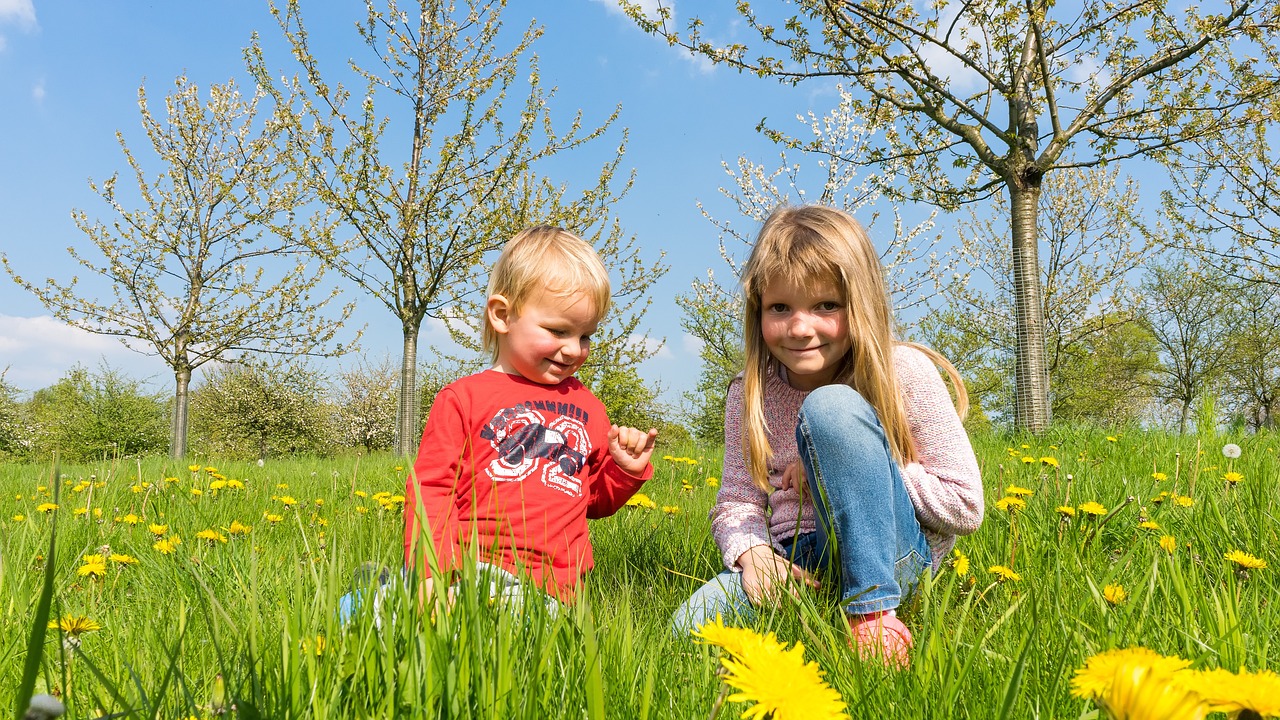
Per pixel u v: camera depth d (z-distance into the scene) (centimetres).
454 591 120
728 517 212
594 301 213
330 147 1280
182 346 1753
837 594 178
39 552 228
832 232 194
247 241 1739
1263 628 135
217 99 1742
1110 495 284
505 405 204
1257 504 232
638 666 115
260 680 101
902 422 194
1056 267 2122
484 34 1344
